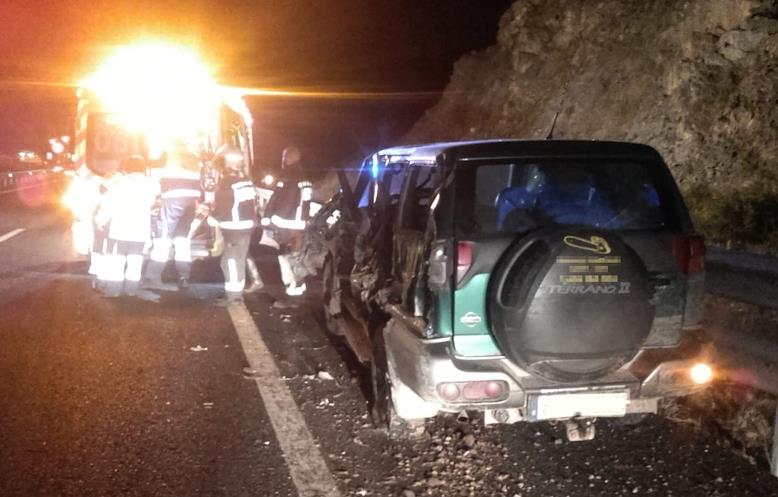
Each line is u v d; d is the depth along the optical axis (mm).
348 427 5484
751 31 9492
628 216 4703
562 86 13438
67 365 6871
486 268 4379
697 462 4867
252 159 11867
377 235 5984
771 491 4480
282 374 6660
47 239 14828
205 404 5930
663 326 4602
